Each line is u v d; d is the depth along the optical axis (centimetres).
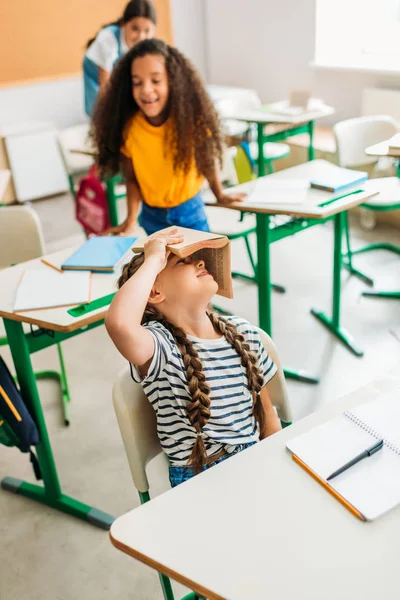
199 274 116
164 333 114
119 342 104
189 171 227
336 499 94
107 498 197
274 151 378
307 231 397
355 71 439
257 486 97
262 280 237
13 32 470
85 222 345
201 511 93
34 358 281
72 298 159
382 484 95
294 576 82
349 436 105
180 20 543
